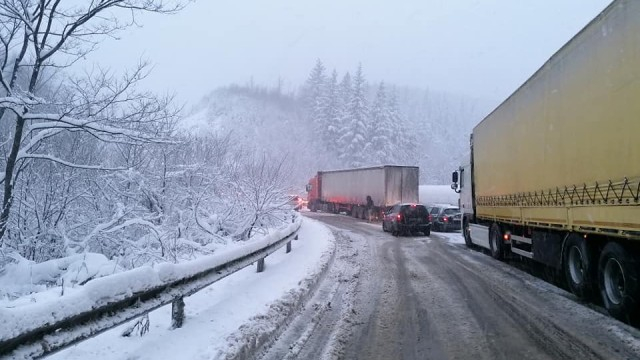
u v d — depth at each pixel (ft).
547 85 33.22
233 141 69.92
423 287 33.40
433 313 25.63
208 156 52.85
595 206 25.72
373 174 122.31
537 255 37.22
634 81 21.44
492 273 40.06
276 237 37.29
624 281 23.20
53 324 11.28
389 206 115.55
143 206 39.65
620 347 19.42
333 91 241.76
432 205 100.83
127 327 18.43
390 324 23.35
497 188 47.98
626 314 23.12
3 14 24.94
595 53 25.58
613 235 23.66
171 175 40.96
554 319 24.25
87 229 33.12
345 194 141.49
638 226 21.20
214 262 21.79
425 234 80.02
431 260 48.60
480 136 55.98
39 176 31.48
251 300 24.86
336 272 39.55
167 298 17.49
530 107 37.22
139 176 36.42
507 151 44.24
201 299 24.76
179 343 17.35
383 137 216.13
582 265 28.32
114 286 13.99
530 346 19.65
